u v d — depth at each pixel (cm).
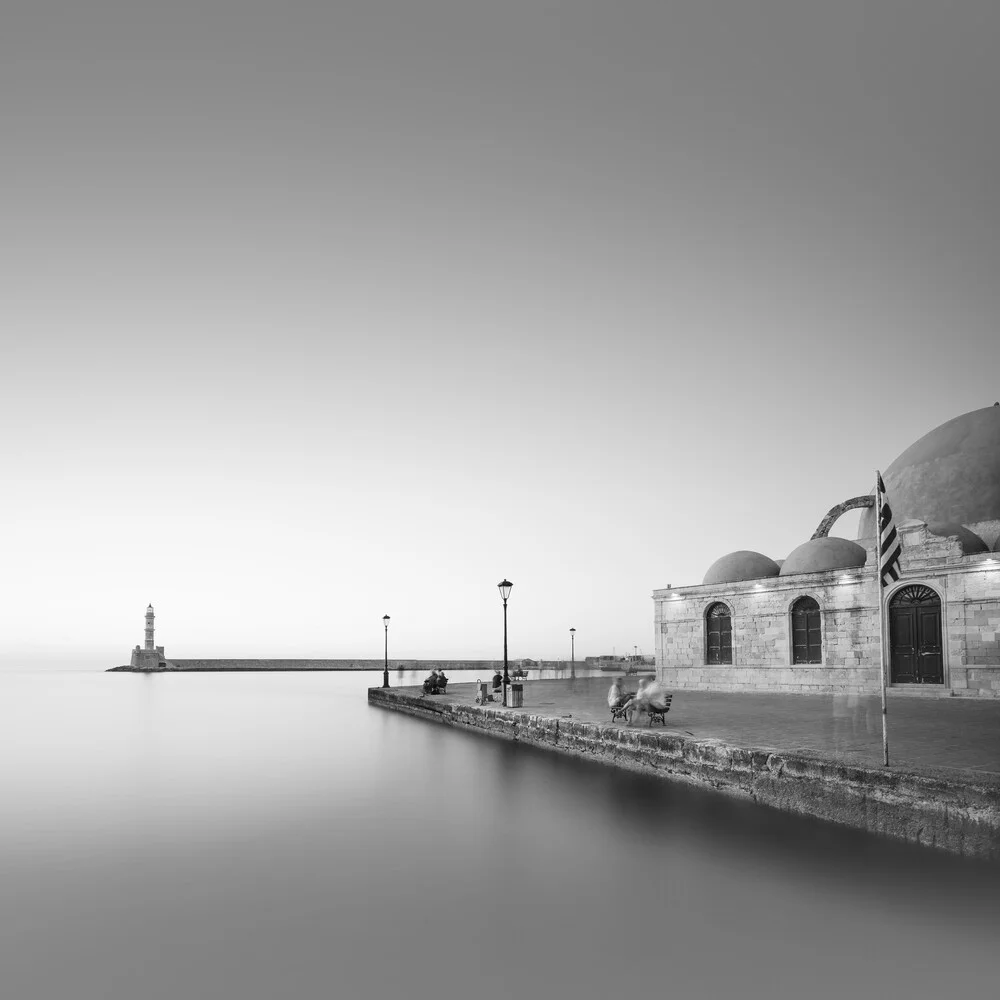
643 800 1424
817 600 3100
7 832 1261
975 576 2572
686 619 3656
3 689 6881
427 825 1272
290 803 1476
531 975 702
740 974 699
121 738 2681
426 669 12781
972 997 655
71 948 775
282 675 11038
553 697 3516
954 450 3306
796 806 1291
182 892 942
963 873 951
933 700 2603
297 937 795
